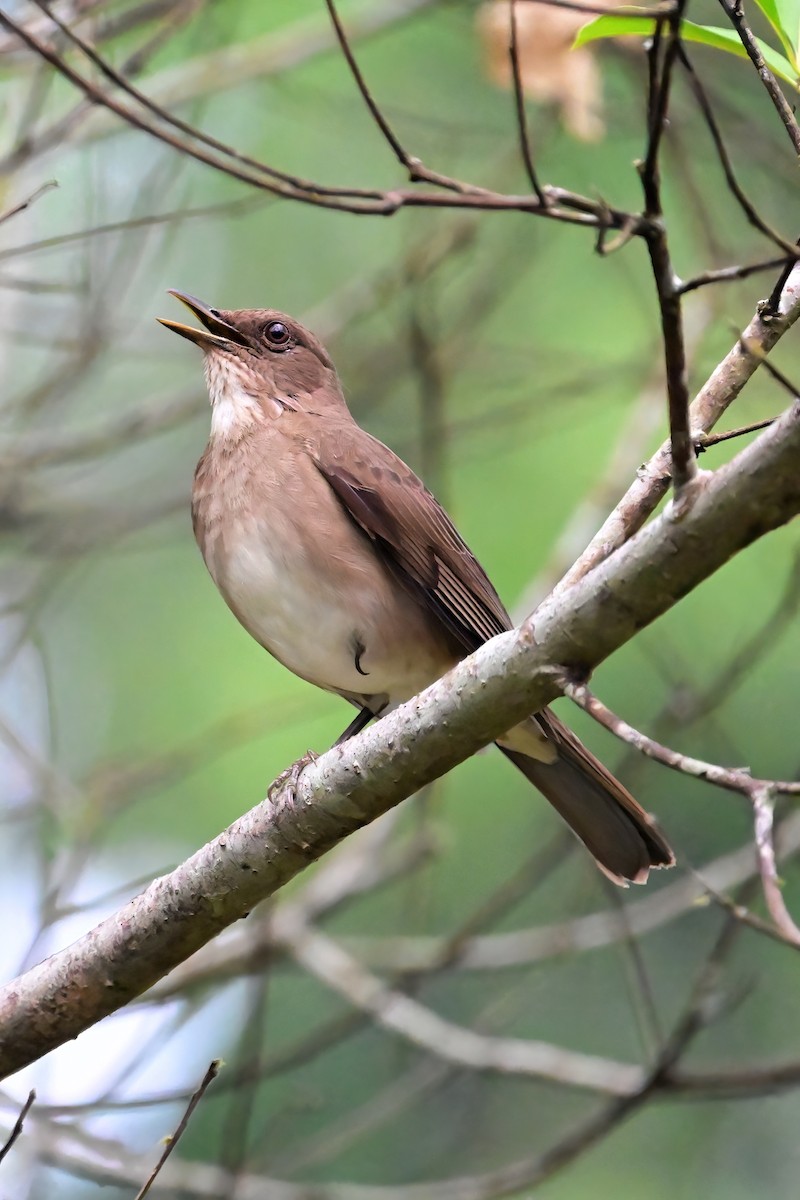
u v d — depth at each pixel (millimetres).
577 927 10406
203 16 12023
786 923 5020
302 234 14938
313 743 13414
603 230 5094
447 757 6449
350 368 13336
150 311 14648
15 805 11938
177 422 12562
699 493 5488
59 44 9719
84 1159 9250
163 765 11953
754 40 6340
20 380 14242
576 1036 12523
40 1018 7129
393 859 11445
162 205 12852
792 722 12477
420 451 12914
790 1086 8680
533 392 13625
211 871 6949
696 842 12469
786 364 13188
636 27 6633
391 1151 12133
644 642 11523
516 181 13406
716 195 13562
